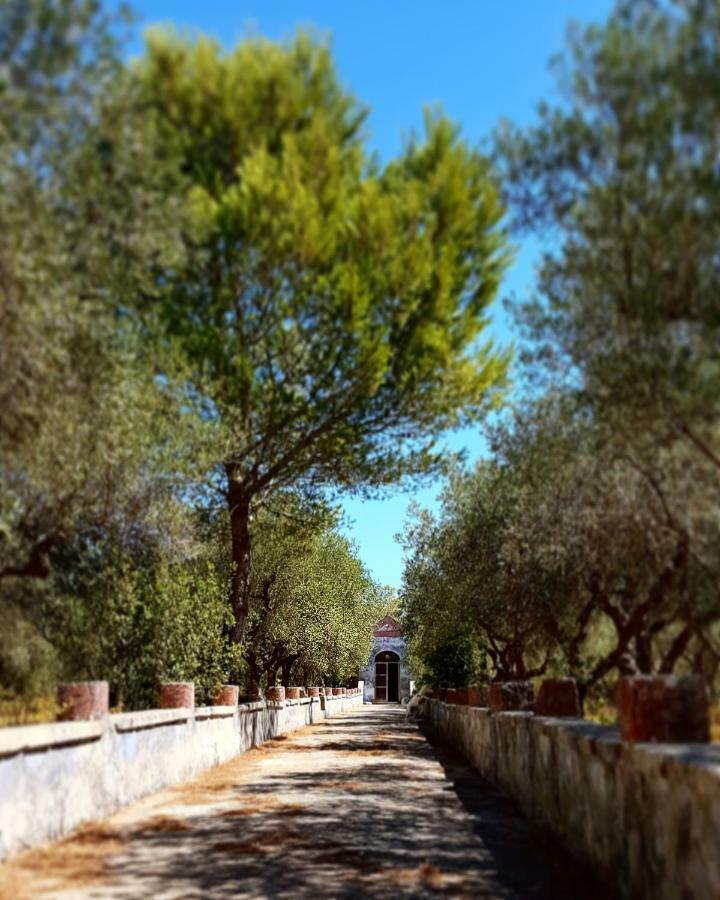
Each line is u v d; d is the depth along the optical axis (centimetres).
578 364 757
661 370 614
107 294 675
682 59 539
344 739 2556
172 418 1152
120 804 1036
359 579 4541
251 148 842
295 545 2834
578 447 960
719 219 561
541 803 922
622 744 587
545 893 631
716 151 553
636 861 555
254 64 824
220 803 1101
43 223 580
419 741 2498
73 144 589
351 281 1047
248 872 697
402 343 1234
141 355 958
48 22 532
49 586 1160
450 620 2081
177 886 648
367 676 8075
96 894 619
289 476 1772
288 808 1059
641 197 590
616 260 636
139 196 639
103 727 970
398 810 1066
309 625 3294
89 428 859
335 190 928
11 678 1221
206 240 867
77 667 1331
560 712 979
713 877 418
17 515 960
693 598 909
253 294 1077
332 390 1287
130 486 1069
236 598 1791
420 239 1009
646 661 1166
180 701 1394
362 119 918
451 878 682
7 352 642
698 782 438
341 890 639
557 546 1123
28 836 755
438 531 1962
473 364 1408
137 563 1353
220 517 1933
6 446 759
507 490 1440
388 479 1748
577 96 612
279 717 2728
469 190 979
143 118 629
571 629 1619
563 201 667
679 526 790
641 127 579
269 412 1336
